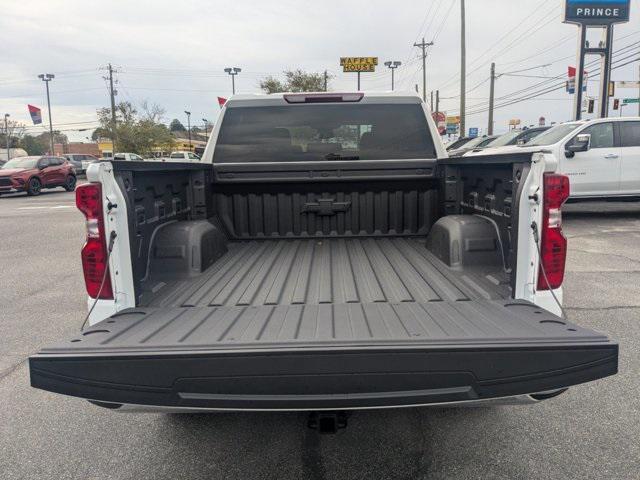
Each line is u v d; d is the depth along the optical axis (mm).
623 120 10602
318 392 2051
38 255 9359
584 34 22469
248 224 4359
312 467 2848
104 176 2518
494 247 3252
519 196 2676
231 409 2082
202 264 3363
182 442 3129
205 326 2381
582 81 22797
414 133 4355
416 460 2895
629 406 3418
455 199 4113
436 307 2645
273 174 4246
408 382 2043
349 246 4133
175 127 93688
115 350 2059
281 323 2420
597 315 5230
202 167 3953
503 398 2293
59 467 2891
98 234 2520
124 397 2062
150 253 3166
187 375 2039
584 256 7992
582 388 3676
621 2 22000
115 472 2842
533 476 2717
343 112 4336
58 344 2133
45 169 24109
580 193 10531
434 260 3600
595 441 3029
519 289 2730
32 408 3584
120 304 2650
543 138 11242
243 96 4355
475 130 60969
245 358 2027
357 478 2740
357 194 4320
